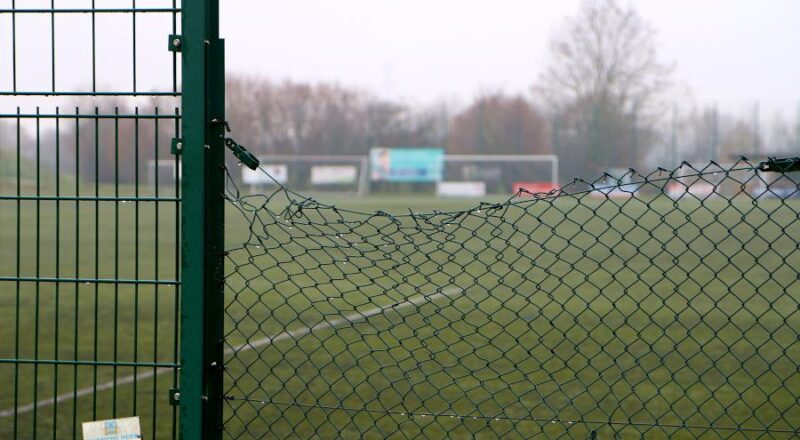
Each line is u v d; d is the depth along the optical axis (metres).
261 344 19.62
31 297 27.81
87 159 85.62
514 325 21.78
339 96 149.88
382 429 13.27
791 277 32.34
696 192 102.25
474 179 127.69
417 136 146.62
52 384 16.08
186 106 8.08
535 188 126.94
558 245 46.66
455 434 13.02
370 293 27.38
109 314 24.36
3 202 81.00
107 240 50.78
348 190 130.75
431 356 10.13
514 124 143.12
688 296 27.69
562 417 13.88
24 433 12.95
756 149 128.25
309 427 13.36
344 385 15.90
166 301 26.86
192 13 8.05
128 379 16.53
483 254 40.38
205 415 8.34
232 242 44.44
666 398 14.98
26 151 31.31
